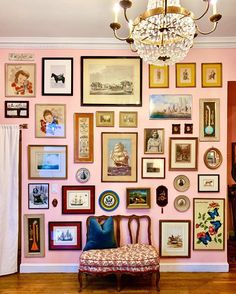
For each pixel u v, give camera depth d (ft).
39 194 10.12
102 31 9.51
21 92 10.11
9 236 9.86
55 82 10.12
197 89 10.11
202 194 10.13
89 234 9.52
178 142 10.12
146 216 10.09
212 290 8.71
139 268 8.63
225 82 10.09
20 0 7.49
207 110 10.09
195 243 10.10
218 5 7.72
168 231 10.13
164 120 10.14
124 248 9.30
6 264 9.81
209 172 10.12
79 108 10.14
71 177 10.14
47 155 10.12
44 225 10.12
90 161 10.14
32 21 8.76
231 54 10.07
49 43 10.06
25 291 8.68
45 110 10.11
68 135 10.14
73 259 10.12
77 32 9.59
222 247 10.11
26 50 10.13
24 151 10.11
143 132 10.15
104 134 10.14
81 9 8.00
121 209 10.15
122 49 10.15
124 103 10.14
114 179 10.14
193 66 10.11
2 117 10.09
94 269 8.63
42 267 10.06
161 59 6.40
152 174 10.14
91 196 10.13
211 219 10.12
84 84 10.13
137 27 5.63
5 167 9.80
